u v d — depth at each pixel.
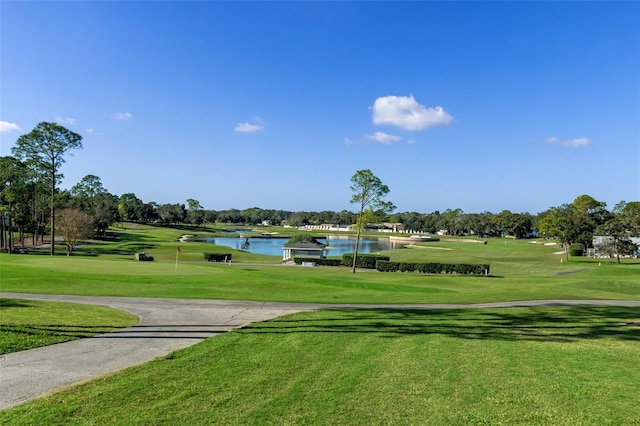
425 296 24.48
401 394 7.98
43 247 70.62
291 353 10.81
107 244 80.88
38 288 22.67
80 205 96.19
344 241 142.88
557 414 7.11
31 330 12.53
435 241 138.38
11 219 62.25
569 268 60.09
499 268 60.12
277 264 56.91
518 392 8.12
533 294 25.61
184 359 10.18
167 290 23.22
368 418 6.91
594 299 24.31
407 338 12.68
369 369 9.49
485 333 13.62
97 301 19.31
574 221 77.12
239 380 8.66
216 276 29.78
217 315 16.53
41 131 54.25
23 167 60.06
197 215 182.62
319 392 8.03
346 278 34.88
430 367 9.68
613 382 8.71
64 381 8.56
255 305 19.42
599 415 7.07
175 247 79.19
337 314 17.00
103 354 10.63
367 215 47.00
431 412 7.17
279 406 7.33
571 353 11.02
